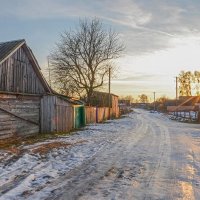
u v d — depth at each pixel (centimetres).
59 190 896
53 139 2091
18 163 1241
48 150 1589
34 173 1087
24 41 2056
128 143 1947
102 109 4759
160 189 927
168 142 2038
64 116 2762
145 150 1669
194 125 3906
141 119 5378
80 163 1291
